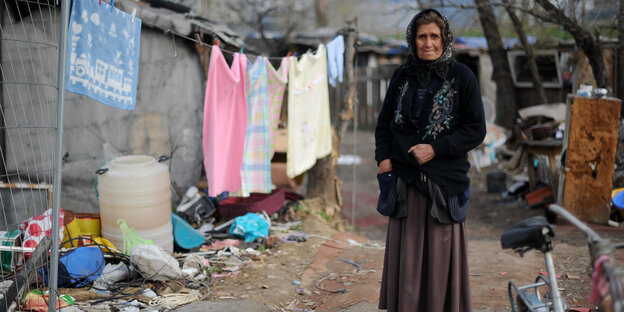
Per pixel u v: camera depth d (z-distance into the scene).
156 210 5.32
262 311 4.25
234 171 5.82
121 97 4.43
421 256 3.25
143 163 5.38
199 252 5.73
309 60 6.83
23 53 5.62
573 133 7.16
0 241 4.59
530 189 9.37
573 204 7.29
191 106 7.55
